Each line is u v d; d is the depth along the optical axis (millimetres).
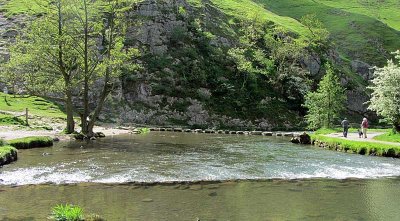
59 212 15719
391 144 38938
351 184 23906
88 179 23109
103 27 54375
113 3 50781
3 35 81312
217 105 86812
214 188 21859
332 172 27672
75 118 64438
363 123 49031
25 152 33688
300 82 102500
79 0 48312
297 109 96438
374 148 37906
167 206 18016
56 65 46938
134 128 65625
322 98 72812
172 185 22297
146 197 19516
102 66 48156
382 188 22875
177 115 81500
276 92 98375
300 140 49906
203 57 96812
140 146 40750
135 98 80750
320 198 20250
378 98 50906
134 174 24844
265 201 19375
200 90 87625
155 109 80812
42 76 50062
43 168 26141
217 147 42375
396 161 33562
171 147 40844
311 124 76250
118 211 17047
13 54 50500
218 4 131000
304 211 17812
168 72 87812
